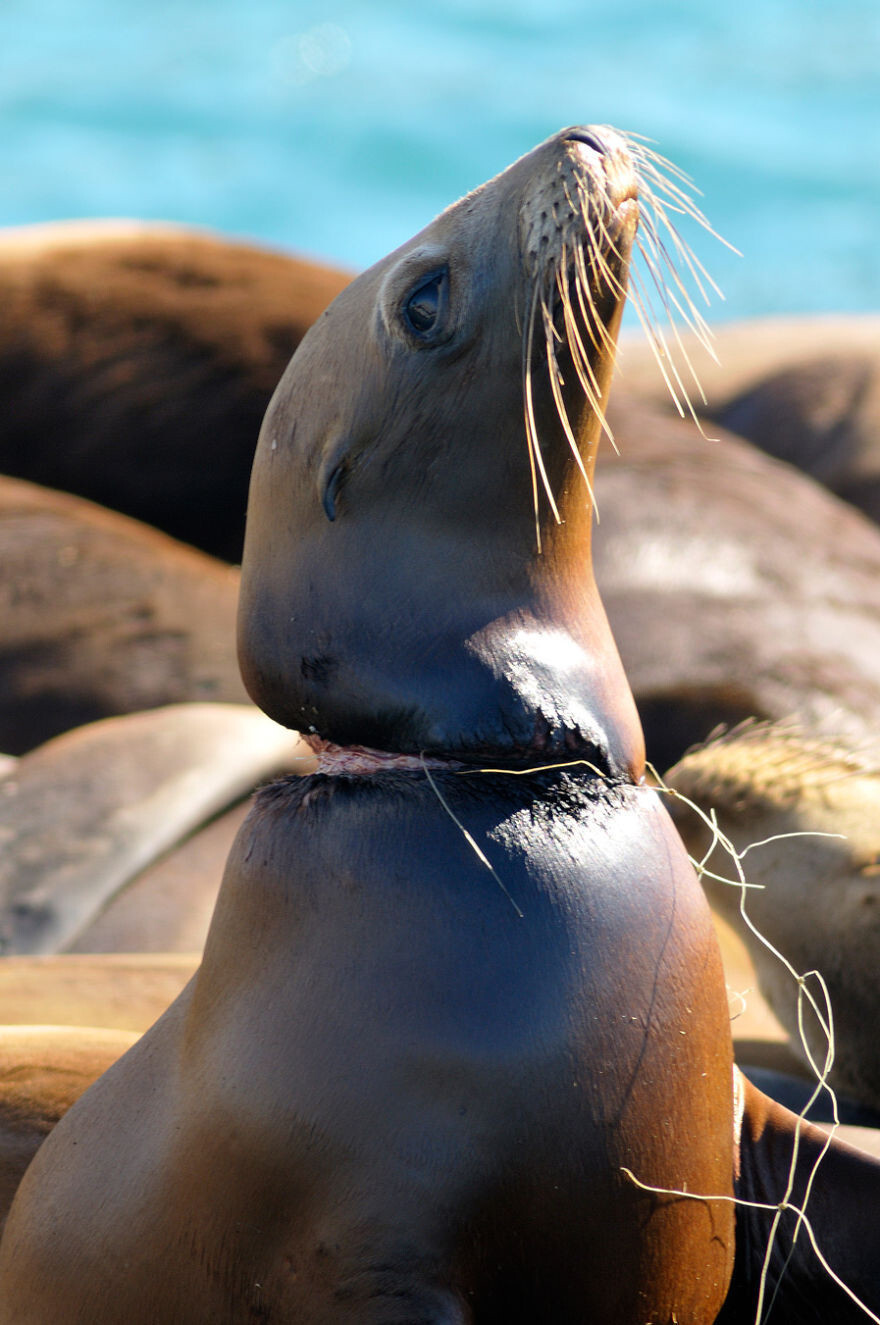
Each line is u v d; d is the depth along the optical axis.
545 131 68.06
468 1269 7.97
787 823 12.55
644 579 20.98
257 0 91.56
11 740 21.16
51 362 26.69
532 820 8.26
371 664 8.71
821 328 35.56
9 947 16.20
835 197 60.62
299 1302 8.09
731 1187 8.79
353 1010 7.99
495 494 8.73
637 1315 8.36
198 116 71.44
